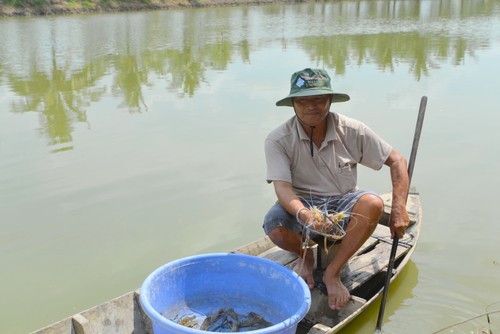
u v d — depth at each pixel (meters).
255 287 3.15
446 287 3.66
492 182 5.21
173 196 5.13
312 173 3.39
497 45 13.52
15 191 5.25
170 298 3.06
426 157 5.87
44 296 3.71
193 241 4.33
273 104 8.21
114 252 4.21
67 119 7.72
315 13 24.56
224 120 7.46
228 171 5.71
